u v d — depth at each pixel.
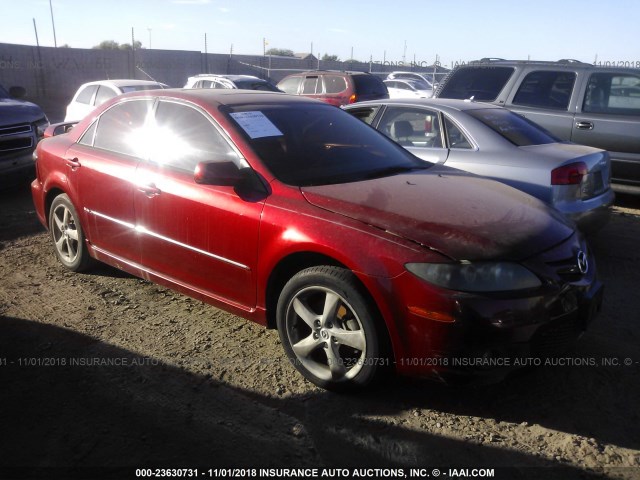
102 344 3.97
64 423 3.11
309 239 3.30
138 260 4.49
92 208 4.77
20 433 3.03
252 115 4.16
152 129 4.45
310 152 4.07
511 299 2.96
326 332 3.36
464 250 3.01
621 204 8.30
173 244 4.12
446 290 2.94
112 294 4.83
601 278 5.29
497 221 3.31
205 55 28.36
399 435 3.03
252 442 2.97
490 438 3.01
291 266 3.56
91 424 3.11
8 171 8.16
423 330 2.98
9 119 8.18
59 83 26.03
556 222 3.54
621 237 6.55
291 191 3.59
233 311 3.89
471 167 5.64
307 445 2.95
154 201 4.18
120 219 4.52
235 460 2.84
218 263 3.85
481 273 2.96
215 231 3.80
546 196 5.24
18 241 6.30
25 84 25.17
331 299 3.29
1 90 9.47
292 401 3.33
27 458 2.84
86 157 4.82
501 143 5.66
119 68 27.19
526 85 8.30
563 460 2.84
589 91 7.86
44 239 6.38
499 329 2.92
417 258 3.01
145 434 3.02
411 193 3.63
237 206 3.68
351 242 3.18
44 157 5.33
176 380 3.53
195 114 4.21
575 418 3.18
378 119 6.61
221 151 3.98
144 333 4.14
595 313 3.44
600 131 7.68
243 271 3.71
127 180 4.39
